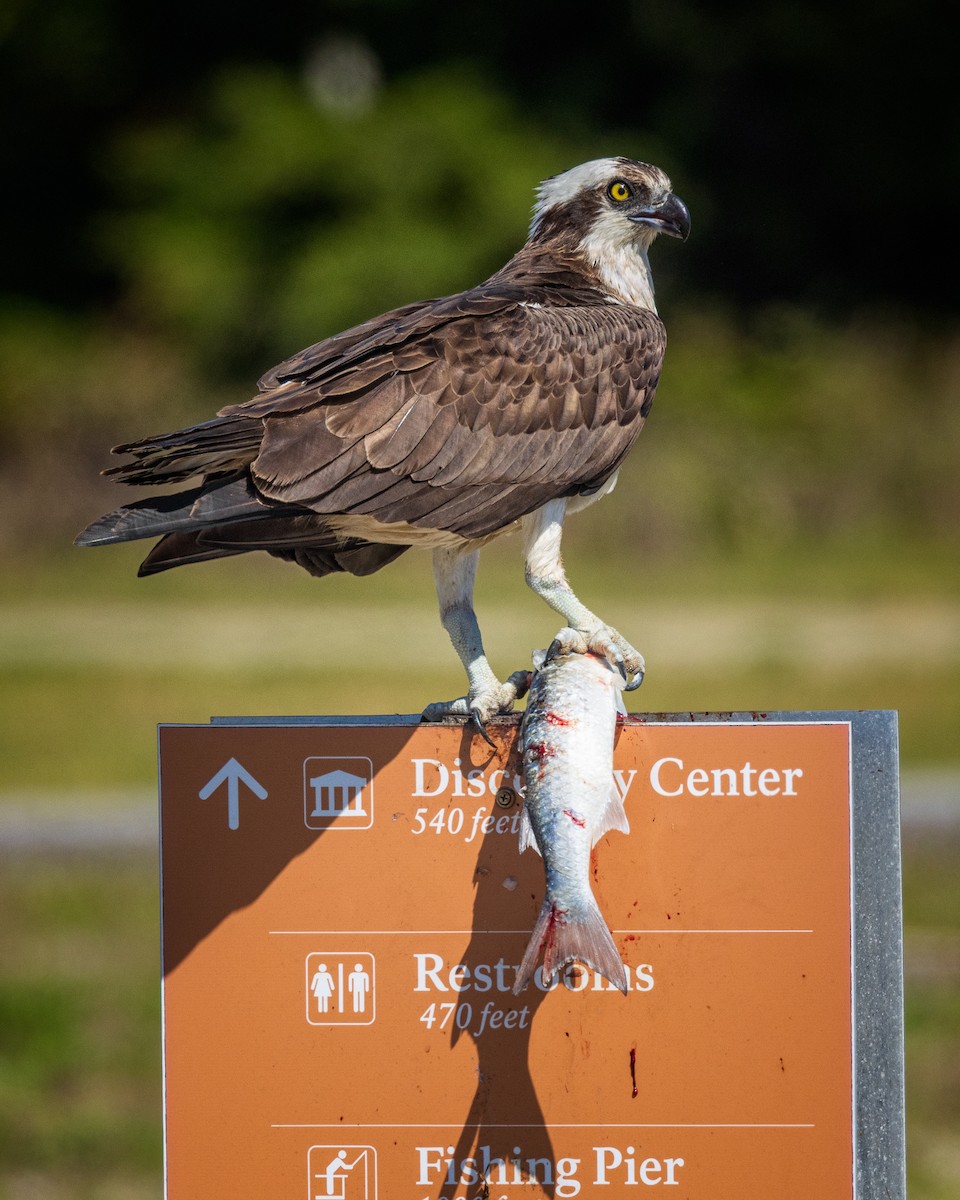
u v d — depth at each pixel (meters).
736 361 35.19
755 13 41.72
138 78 43.41
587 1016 5.71
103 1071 11.22
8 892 13.95
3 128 43.41
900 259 43.03
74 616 25.72
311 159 39.81
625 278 7.87
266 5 43.19
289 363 6.63
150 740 18.44
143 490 31.66
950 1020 11.63
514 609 24.34
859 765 5.81
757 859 5.73
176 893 5.77
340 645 23.06
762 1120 5.68
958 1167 10.06
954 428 32.94
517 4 42.38
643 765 5.76
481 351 6.57
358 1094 5.72
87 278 42.97
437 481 6.37
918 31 41.62
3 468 31.78
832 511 31.61
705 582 27.59
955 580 27.72
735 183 42.12
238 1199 5.71
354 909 5.75
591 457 6.80
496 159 39.72
